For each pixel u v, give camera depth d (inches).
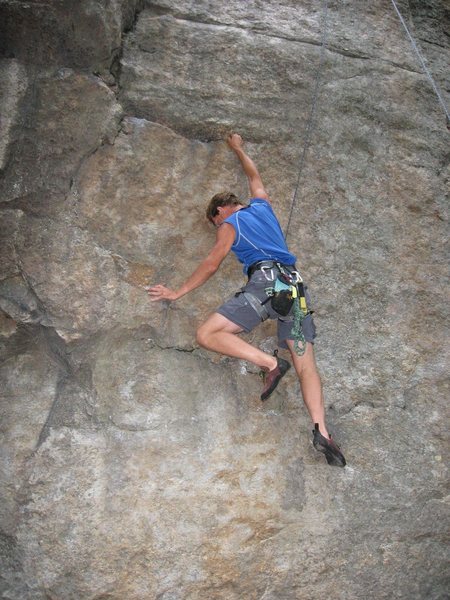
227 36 170.4
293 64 172.2
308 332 145.8
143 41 165.8
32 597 133.9
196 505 141.3
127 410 146.9
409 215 171.3
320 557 144.6
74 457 141.7
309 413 148.6
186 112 162.4
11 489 139.2
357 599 144.5
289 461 149.3
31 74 155.5
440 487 153.6
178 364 153.3
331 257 163.9
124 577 136.0
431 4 199.6
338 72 175.3
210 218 153.4
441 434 157.8
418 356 163.0
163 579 137.0
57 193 152.8
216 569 139.3
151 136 159.3
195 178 160.2
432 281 168.2
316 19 181.6
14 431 143.9
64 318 147.3
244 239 144.0
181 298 156.0
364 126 173.8
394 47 185.2
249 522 142.8
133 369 150.9
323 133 169.8
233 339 139.7
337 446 143.3
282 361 139.7
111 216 154.2
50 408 146.8
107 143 156.2
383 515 149.3
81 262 150.3
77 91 156.0
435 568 149.9
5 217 150.3
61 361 150.8
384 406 157.9
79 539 136.3
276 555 143.0
